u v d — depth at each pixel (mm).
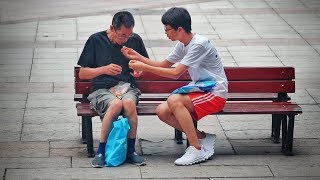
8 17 13633
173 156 7324
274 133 7758
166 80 7570
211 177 6754
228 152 7445
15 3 15016
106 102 7004
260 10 14375
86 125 7188
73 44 11672
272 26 13047
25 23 13133
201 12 14133
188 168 6969
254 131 8109
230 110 7215
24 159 7156
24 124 8164
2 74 10023
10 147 7469
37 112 8578
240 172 6891
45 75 10023
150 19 13430
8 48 11375
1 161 7090
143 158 7090
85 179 6672
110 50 7242
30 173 6805
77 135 7871
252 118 8547
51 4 14930
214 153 7410
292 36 12359
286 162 7176
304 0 15438
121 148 6984
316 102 9109
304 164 7125
